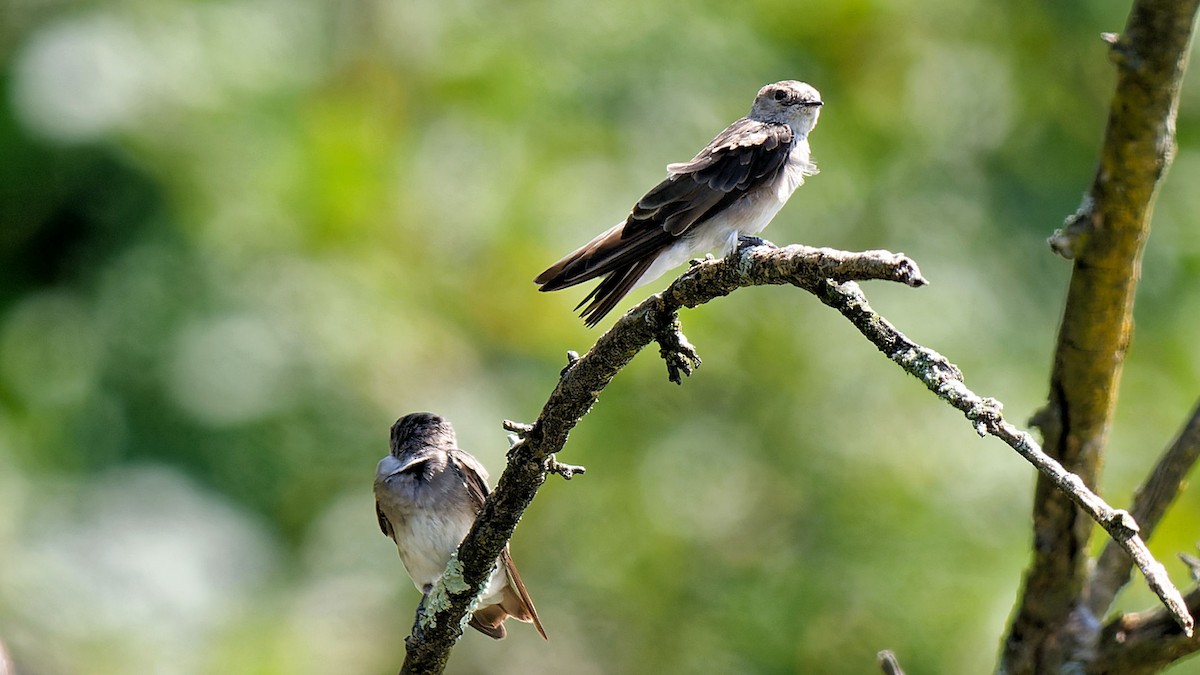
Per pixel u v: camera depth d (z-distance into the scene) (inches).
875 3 621.9
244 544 533.0
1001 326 592.7
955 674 506.0
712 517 562.6
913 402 557.0
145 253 558.3
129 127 561.0
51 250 573.6
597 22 604.4
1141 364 588.4
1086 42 678.5
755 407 569.9
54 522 522.9
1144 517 275.0
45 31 570.9
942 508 532.1
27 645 494.3
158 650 506.3
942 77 649.6
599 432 557.0
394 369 550.9
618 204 573.0
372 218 566.3
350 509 546.6
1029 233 633.0
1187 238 625.3
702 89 600.7
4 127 561.0
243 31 593.0
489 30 614.5
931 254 598.2
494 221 566.3
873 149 614.9
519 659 573.6
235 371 542.3
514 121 589.6
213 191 563.2
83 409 543.8
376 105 597.0
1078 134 669.3
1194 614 258.2
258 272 555.8
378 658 540.7
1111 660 265.9
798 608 540.1
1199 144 657.6
